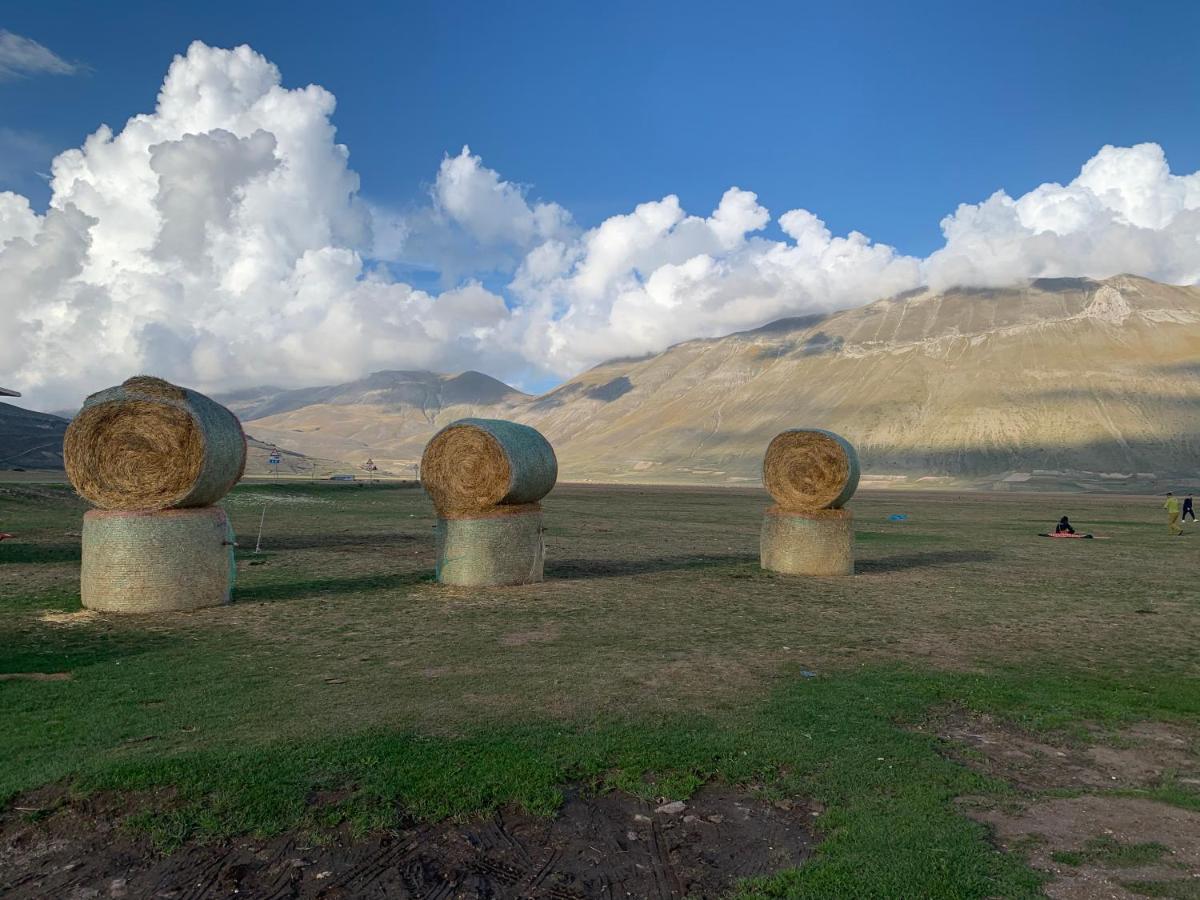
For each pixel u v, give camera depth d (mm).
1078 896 4461
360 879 4598
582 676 8469
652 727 6855
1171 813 5559
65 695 7406
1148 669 9328
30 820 5094
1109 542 27016
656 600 13594
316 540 22453
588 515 38000
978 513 46781
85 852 4793
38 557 17188
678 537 26344
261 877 4590
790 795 5723
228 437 12312
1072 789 5926
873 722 7164
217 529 12250
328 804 5320
